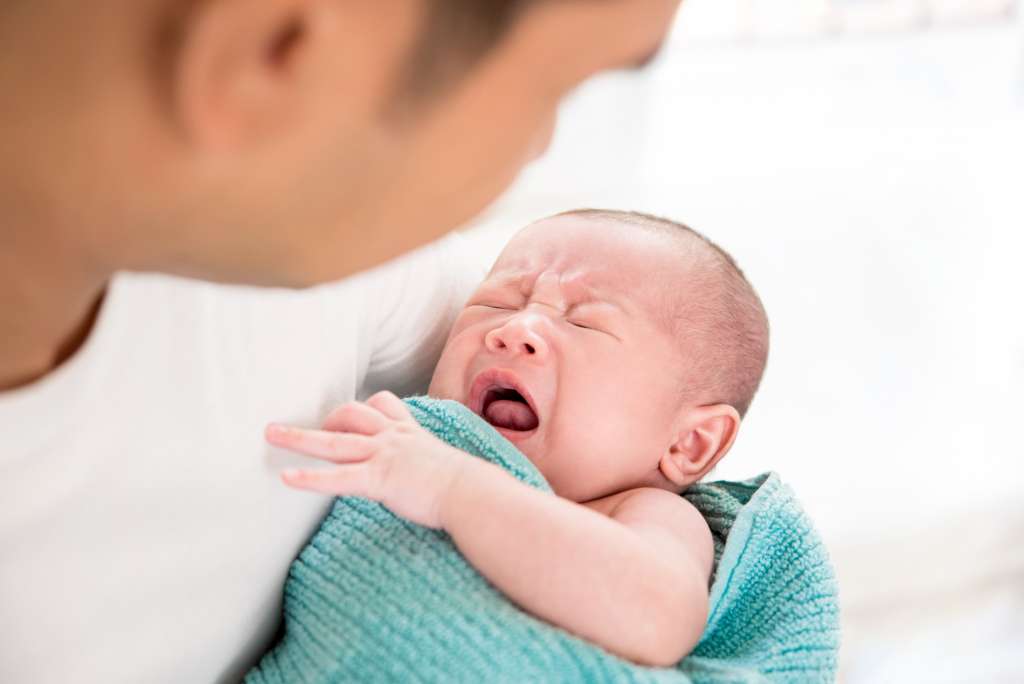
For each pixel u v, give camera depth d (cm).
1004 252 237
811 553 89
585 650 69
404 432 74
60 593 55
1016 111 278
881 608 176
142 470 56
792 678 83
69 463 53
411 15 32
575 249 102
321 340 71
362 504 77
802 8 257
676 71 252
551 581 70
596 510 90
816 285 226
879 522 181
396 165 36
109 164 35
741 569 87
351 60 33
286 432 65
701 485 98
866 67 267
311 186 36
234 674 71
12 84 34
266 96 33
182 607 61
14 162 36
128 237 38
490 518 71
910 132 268
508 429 94
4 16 33
